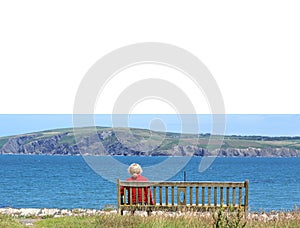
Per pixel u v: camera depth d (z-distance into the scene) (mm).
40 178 90125
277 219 14859
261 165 164500
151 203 16797
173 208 16562
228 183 16453
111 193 59875
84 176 94688
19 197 57219
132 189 16672
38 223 16594
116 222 14742
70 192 61938
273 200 53969
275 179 93812
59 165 148125
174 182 16547
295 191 65750
